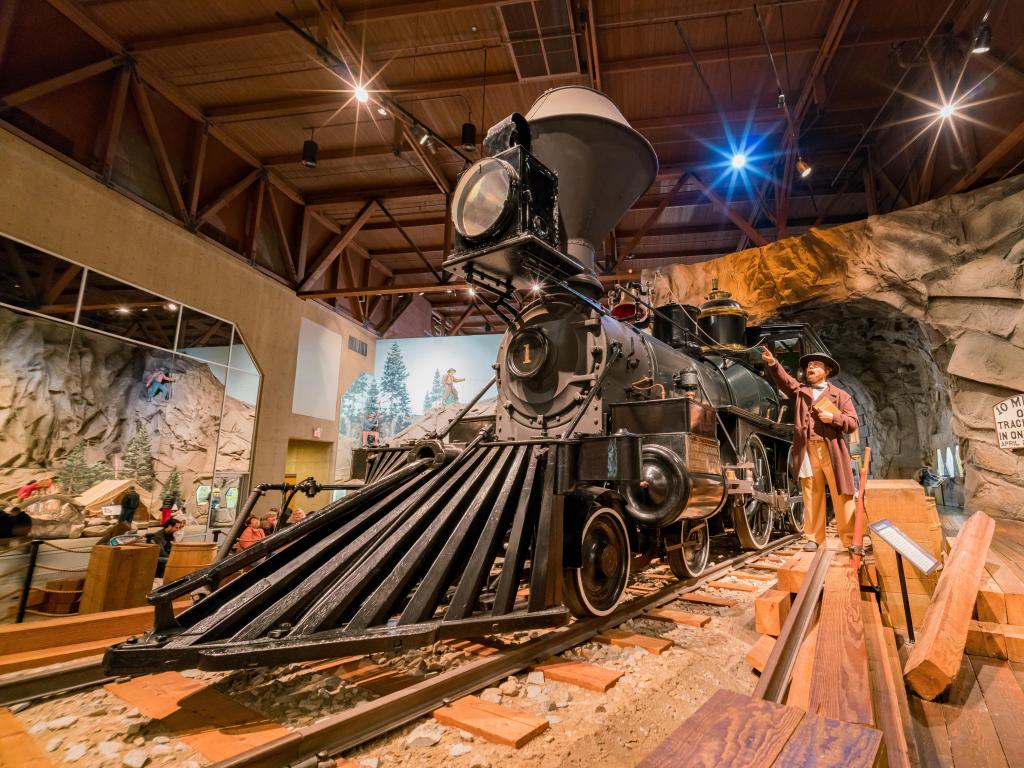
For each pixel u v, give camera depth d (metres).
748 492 5.65
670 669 2.96
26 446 7.92
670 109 11.80
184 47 9.57
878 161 13.55
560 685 2.73
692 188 15.07
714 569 5.59
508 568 3.01
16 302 7.87
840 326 14.83
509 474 3.48
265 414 12.70
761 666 2.89
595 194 5.06
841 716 1.83
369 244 17.75
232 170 12.51
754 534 6.72
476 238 3.74
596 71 10.08
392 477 3.55
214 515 11.14
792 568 3.73
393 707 2.23
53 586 5.28
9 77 8.23
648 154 5.20
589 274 4.71
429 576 2.77
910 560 3.07
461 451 3.96
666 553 4.97
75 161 8.76
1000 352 10.13
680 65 10.36
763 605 3.27
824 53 9.73
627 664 3.04
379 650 2.38
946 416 13.32
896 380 16.08
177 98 10.70
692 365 6.39
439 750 2.06
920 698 2.45
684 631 3.71
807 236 12.27
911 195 12.58
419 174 13.73
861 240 11.72
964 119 10.65
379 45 9.70
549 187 3.93
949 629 2.53
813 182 15.03
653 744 2.18
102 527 7.36
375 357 16.91
